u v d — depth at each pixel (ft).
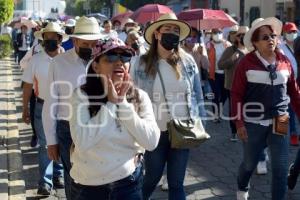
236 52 27.66
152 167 15.51
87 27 15.89
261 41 16.58
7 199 19.07
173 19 15.24
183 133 15.03
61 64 15.99
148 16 51.26
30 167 24.25
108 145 10.78
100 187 10.95
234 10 122.11
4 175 21.83
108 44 10.69
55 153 16.15
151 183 15.70
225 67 27.84
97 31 15.98
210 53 34.40
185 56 15.93
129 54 10.82
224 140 29.86
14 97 44.39
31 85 20.53
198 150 27.50
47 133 16.08
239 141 29.45
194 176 22.75
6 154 25.32
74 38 15.88
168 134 15.33
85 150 10.66
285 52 26.73
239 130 17.12
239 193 18.61
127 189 11.10
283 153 16.74
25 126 33.37
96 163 10.80
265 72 16.62
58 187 20.97
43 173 19.93
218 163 24.94
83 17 16.28
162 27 15.40
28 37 65.57
